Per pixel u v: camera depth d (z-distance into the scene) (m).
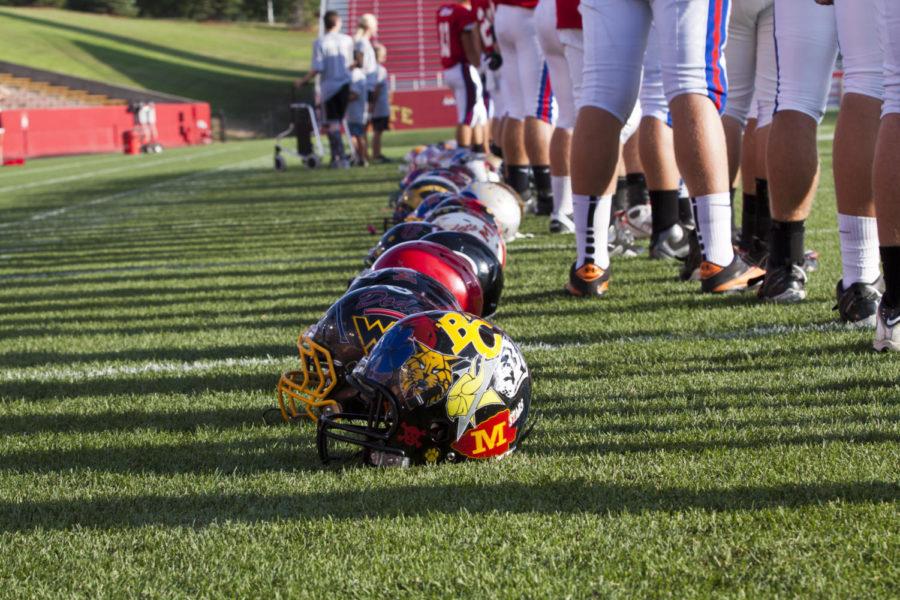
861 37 6.11
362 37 29.64
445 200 8.57
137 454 4.62
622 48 7.61
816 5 6.84
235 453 4.54
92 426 5.14
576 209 7.91
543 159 14.12
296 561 3.31
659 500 3.68
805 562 3.12
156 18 125.12
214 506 3.87
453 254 6.18
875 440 4.22
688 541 3.31
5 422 5.30
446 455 4.18
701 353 5.94
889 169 5.42
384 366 4.08
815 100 7.05
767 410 4.74
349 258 11.11
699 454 4.16
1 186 28.94
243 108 73.88
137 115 52.66
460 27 20.11
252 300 8.77
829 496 3.62
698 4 7.23
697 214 7.67
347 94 28.48
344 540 3.46
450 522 3.56
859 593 2.92
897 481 3.72
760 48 8.27
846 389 5.03
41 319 8.49
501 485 3.91
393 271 5.05
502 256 8.30
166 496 4.02
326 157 35.41
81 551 3.50
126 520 3.78
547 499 3.74
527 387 4.34
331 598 3.06
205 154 42.97
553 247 11.02
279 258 11.49
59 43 85.88
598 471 4.00
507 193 11.16
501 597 3.00
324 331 4.64
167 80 79.56
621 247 10.13
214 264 11.34
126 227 16.16
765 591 2.96
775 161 7.09
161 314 8.40
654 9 7.42
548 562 3.21
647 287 8.18
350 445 4.54
